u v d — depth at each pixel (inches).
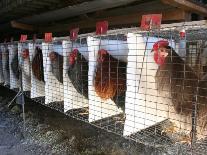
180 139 37.0
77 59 48.3
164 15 72.3
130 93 36.6
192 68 36.8
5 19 116.6
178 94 35.1
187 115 34.7
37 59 60.7
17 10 94.3
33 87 62.6
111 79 43.2
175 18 70.4
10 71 75.1
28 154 56.9
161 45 35.3
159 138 39.6
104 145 57.6
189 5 66.7
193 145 33.6
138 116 37.3
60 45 54.8
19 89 71.2
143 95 37.2
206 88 33.8
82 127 69.0
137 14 78.1
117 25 83.1
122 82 41.8
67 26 102.5
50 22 110.7
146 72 36.6
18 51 68.4
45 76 55.2
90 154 54.3
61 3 78.5
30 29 119.4
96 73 43.4
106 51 43.4
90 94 43.3
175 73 35.4
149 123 38.0
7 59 79.3
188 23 36.7
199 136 34.8
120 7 74.7
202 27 31.5
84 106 50.1
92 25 90.7
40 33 119.2
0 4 104.5
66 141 61.6
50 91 55.6
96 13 85.0
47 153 56.9
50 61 54.9
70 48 49.2
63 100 53.0
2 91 118.5
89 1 69.2
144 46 36.4
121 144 57.0
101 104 44.4
